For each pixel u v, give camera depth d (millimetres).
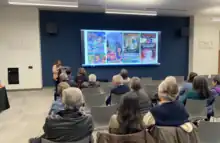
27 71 8648
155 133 1910
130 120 1874
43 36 9148
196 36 10680
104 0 7152
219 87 3934
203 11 9297
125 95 1974
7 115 5199
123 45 9883
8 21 8344
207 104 3531
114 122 1953
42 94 7746
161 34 10492
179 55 10867
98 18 9672
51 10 9094
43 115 5191
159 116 1955
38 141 1999
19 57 8531
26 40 8547
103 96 3934
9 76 8484
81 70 5801
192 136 1938
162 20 10445
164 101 2023
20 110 5641
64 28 9359
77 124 1915
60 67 6910
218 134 2289
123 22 9945
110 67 9906
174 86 2045
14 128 4344
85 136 1963
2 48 8367
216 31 10938
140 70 10336
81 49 9453
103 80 9031
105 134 1847
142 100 2852
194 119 3383
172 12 9492
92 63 9609
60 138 1881
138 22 10125
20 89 8609
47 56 9266
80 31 9469
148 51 10219
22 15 8438
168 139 1864
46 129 1910
